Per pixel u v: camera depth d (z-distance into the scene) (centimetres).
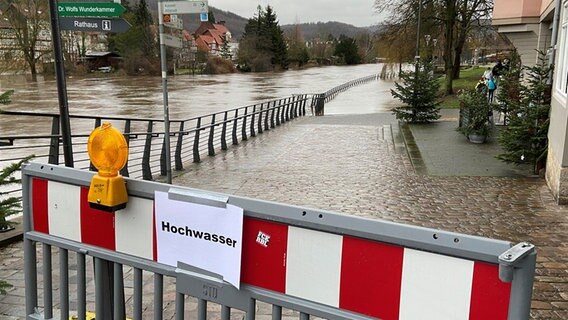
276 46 10225
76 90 5162
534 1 1645
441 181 891
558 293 412
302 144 1520
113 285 252
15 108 3316
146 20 7694
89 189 231
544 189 802
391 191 830
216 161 1248
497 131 1410
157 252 224
